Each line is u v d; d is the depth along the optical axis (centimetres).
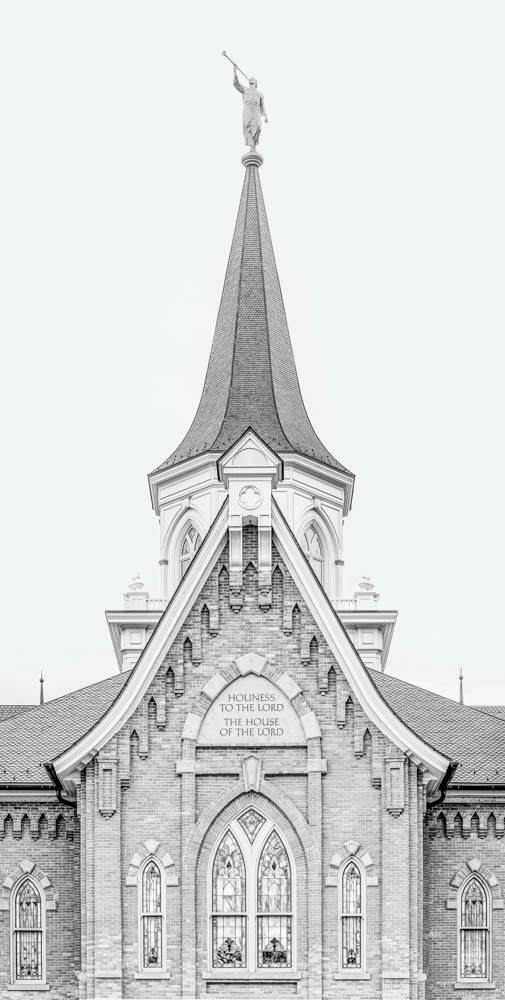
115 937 4219
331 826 4269
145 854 4272
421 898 4350
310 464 6431
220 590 4403
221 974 4200
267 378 6650
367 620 6250
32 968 4628
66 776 4325
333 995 4181
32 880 4675
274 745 4319
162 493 6544
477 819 4691
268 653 4369
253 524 4431
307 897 4231
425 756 4281
